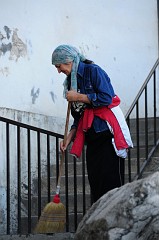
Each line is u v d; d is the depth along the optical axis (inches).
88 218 200.4
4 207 346.0
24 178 363.9
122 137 249.8
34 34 398.9
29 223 291.1
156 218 182.7
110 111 251.0
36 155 376.8
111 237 185.0
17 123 289.3
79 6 423.2
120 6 430.9
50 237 277.0
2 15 385.4
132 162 362.3
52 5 410.9
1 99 371.6
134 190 186.2
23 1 396.8
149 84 425.4
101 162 251.1
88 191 353.1
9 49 382.9
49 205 260.2
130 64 428.8
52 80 404.2
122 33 430.0
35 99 392.5
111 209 189.2
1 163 348.8
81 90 250.8
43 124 386.9
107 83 249.6
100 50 426.3
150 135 392.8
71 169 371.9
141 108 423.2
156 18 430.9
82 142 254.7
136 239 183.9
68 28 417.7
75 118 261.3
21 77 386.0
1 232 341.7
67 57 250.7
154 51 429.1
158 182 185.2
